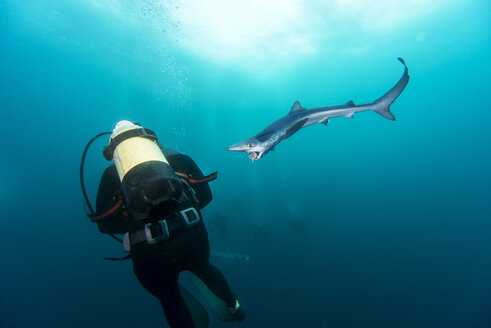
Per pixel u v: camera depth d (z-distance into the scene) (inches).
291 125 105.4
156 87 1625.2
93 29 908.0
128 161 40.8
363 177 1069.8
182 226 42.1
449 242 539.2
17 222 709.3
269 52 1198.3
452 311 348.8
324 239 518.3
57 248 559.8
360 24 992.9
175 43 1016.2
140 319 358.3
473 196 863.1
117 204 43.3
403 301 360.5
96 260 512.1
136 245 41.7
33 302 400.8
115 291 418.3
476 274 424.2
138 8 787.4
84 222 665.6
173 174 40.9
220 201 740.0
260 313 330.0
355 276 407.5
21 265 494.0
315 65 1533.0
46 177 1071.0
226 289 70.4
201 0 761.6
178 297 54.1
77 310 379.2
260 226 491.8
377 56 1508.4
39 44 1047.6
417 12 971.9
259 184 920.9
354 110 125.5
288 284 382.0
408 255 478.0
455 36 1282.0
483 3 971.3
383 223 617.0
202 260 49.9
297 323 316.8
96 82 1517.0
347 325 316.8
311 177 1033.5
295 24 941.8
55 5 772.0
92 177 1025.5
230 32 966.4
